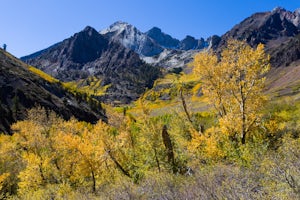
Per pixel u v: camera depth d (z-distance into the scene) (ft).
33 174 112.78
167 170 72.64
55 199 72.79
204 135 74.38
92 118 442.50
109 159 100.53
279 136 69.10
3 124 315.99
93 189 85.81
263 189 28.78
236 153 55.52
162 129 84.79
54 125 167.63
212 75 80.94
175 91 100.94
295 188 25.13
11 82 405.59
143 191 40.24
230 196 27.43
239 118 71.41
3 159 149.28
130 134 112.27
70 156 107.04
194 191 32.71
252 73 74.69
